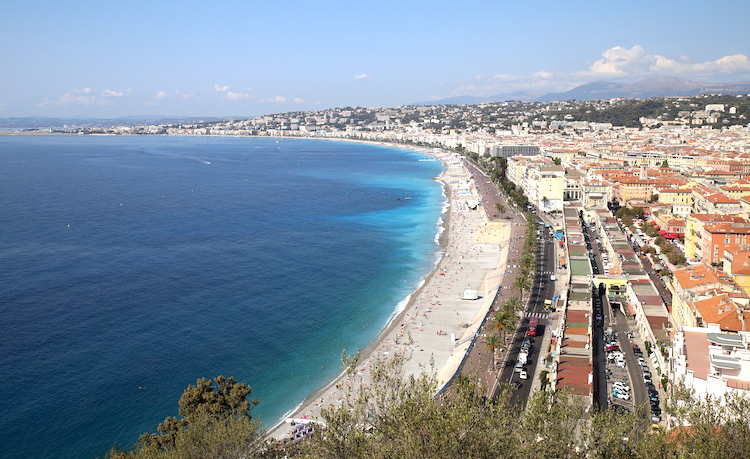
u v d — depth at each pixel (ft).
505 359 555.28
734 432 232.94
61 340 636.89
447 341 639.35
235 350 623.36
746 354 347.36
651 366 511.81
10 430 466.70
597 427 278.05
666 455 247.70
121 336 650.84
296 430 456.04
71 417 486.38
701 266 618.44
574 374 481.87
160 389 535.19
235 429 296.30
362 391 276.41
